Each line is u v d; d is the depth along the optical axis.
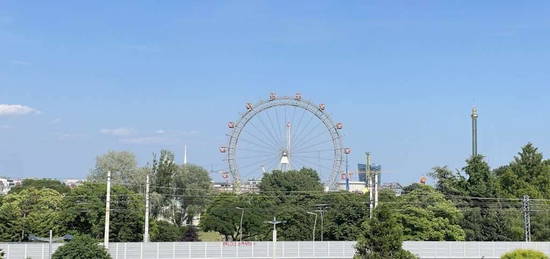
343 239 124.00
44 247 83.31
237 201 140.50
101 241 91.38
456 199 124.06
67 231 108.06
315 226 124.31
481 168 129.25
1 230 112.38
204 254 93.69
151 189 149.25
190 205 158.88
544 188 139.12
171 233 130.12
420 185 115.94
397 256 58.81
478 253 100.56
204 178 165.88
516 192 134.88
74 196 110.56
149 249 90.12
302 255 98.00
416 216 109.06
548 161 154.12
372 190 100.62
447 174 130.12
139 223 111.88
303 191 159.88
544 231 116.19
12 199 126.81
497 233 117.81
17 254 81.88
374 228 59.56
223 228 132.50
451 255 99.50
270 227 130.75
